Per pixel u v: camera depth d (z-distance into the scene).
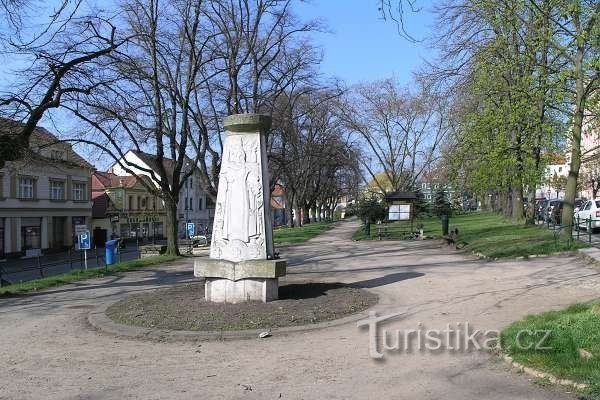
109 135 21.81
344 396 5.69
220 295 10.42
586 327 7.03
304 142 54.44
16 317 10.92
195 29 25.66
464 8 22.88
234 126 10.50
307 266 18.66
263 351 7.61
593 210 26.00
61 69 16.39
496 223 38.78
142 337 8.65
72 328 9.61
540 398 5.33
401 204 34.25
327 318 9.26
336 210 145.50
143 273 18.83
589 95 18.67
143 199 77.75
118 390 6.15
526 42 19.02
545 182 22.61
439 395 5.59
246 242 10.39
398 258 19.98
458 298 10.77
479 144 22.67
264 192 10.52
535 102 19.84
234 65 28.39
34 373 6.92
